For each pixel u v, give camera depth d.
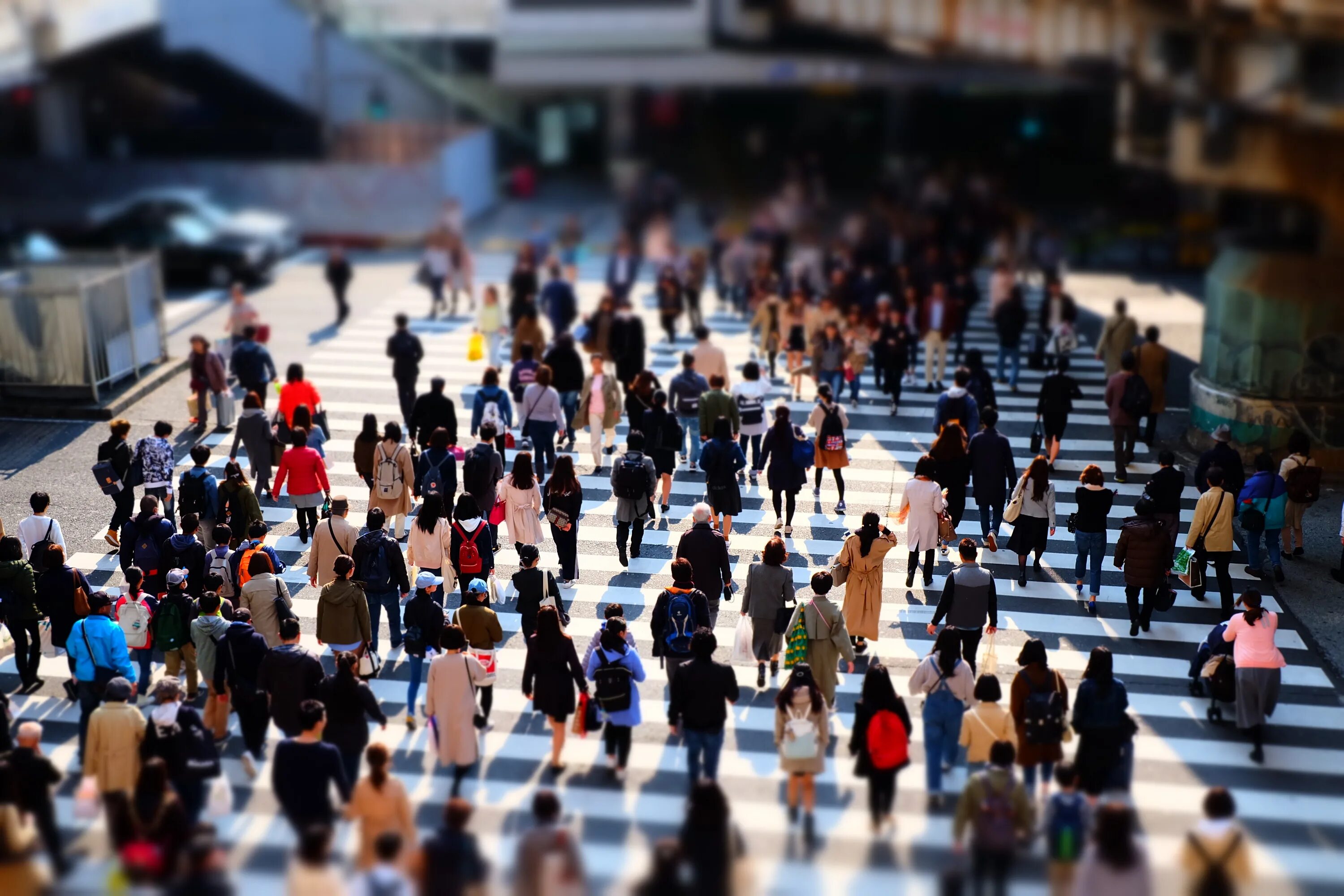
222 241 27.64
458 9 38.53
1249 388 17.47
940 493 13.62
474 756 10.32
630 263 23.91
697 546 12.39
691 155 40.28
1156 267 30.17
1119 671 12.46
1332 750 11.27
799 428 15.15
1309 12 19.59
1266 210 20.08
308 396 16.09
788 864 9.50
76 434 18.47
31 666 12.05
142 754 9.68
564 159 40.59
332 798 9.99
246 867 9.46
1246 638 11.09
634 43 39.81
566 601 13.56
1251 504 14.02
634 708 10.45
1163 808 10.38
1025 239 29.92
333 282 24.23
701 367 17.55
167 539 12.23
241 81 37.03
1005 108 36.44
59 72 35.69
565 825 9.98
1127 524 12.87
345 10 37.56
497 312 21.22
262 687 10.23
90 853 9.66
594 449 16.97
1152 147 29.25
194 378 18.31
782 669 12.32
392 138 36.28
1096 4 26.91
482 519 12.50
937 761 10.16
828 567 14.39
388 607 12.30
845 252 27.11
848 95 39.00
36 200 33.97
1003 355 21.12
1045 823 8.95
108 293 19.52
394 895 7.37
